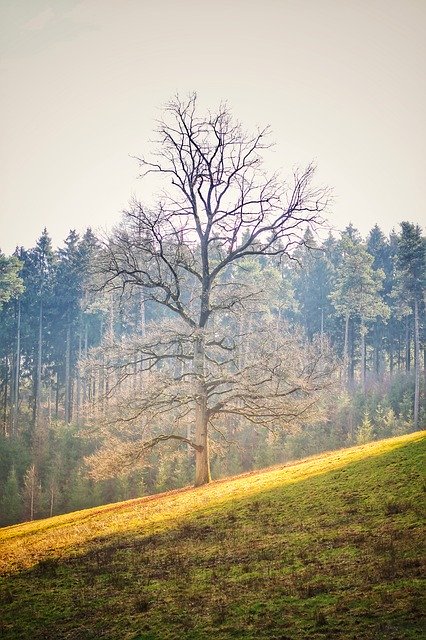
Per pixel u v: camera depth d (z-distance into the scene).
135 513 24.16
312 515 17.11
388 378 79.50
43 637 11.54
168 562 15.06
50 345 90.69
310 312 100.62
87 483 57.59
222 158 31.05
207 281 31.75
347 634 9.24
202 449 31.12
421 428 60.78
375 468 20.80
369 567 11.88
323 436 61.06
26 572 16.42
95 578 14.70
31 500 54.34
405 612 9.54
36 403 78.94
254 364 29.67
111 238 30.59
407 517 14.73
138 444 30.19
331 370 31.62
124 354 30.73
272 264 81.62
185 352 33.81
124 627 11.32
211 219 31.39
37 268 91.38
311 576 12.07
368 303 77.75
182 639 10.32
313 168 31.12
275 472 27.75
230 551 15.12
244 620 10.59
